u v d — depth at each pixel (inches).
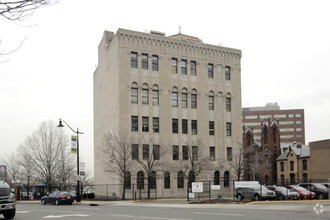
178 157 2014.0
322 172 2802.7
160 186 1935.3
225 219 644.1
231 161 2167.8
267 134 3814.0
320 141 2851.9
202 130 2112.5
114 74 1996.8
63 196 1432.1
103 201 1609.3
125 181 1749.5
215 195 1974.7
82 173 1593.3
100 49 2417.6
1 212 788.0
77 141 1600.6
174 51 2090.3
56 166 2388.0
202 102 2138.3
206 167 1964.8
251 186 1250.0
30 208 1182.9
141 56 1995.6
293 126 6692.9
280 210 813.2
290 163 3430.1
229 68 2266.2
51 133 2421.3
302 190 1395.2
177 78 2082.9
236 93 2260.1
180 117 2059.5
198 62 2153.1
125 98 1918.1
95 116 2568.9
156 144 1958.7
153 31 2170.3
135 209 998.4
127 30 1964.8
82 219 729.0
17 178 2682.1
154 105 2003.0
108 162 1998.0
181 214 776.3
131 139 1811.0
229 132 2217.0
